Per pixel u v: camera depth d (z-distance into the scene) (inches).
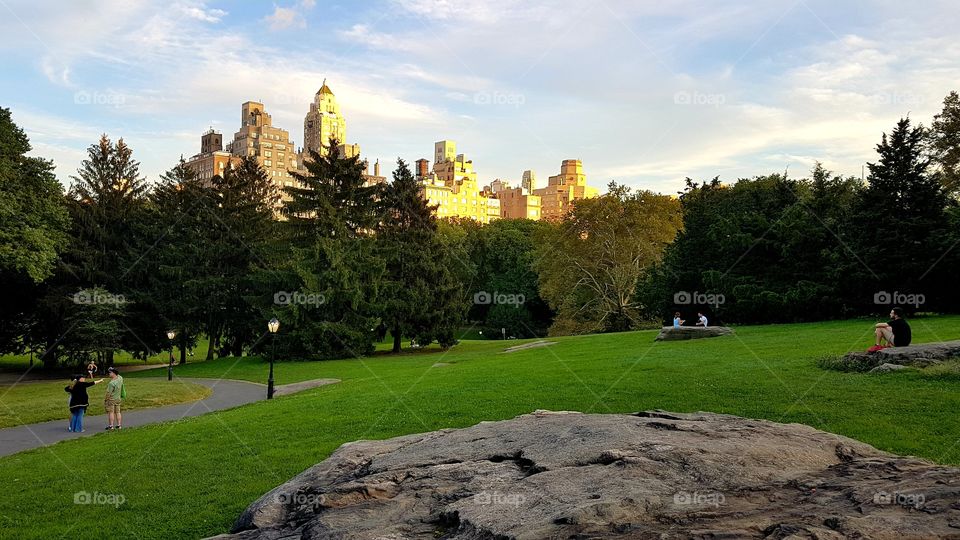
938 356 618.5
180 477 487.5
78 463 569.9
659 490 211.3
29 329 1987.0
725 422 310.3
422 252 2123.5
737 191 2174.0
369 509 239.1
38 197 1535.4
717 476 223.6
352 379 1213.1
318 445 546.3
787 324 1363.2
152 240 2167.8
